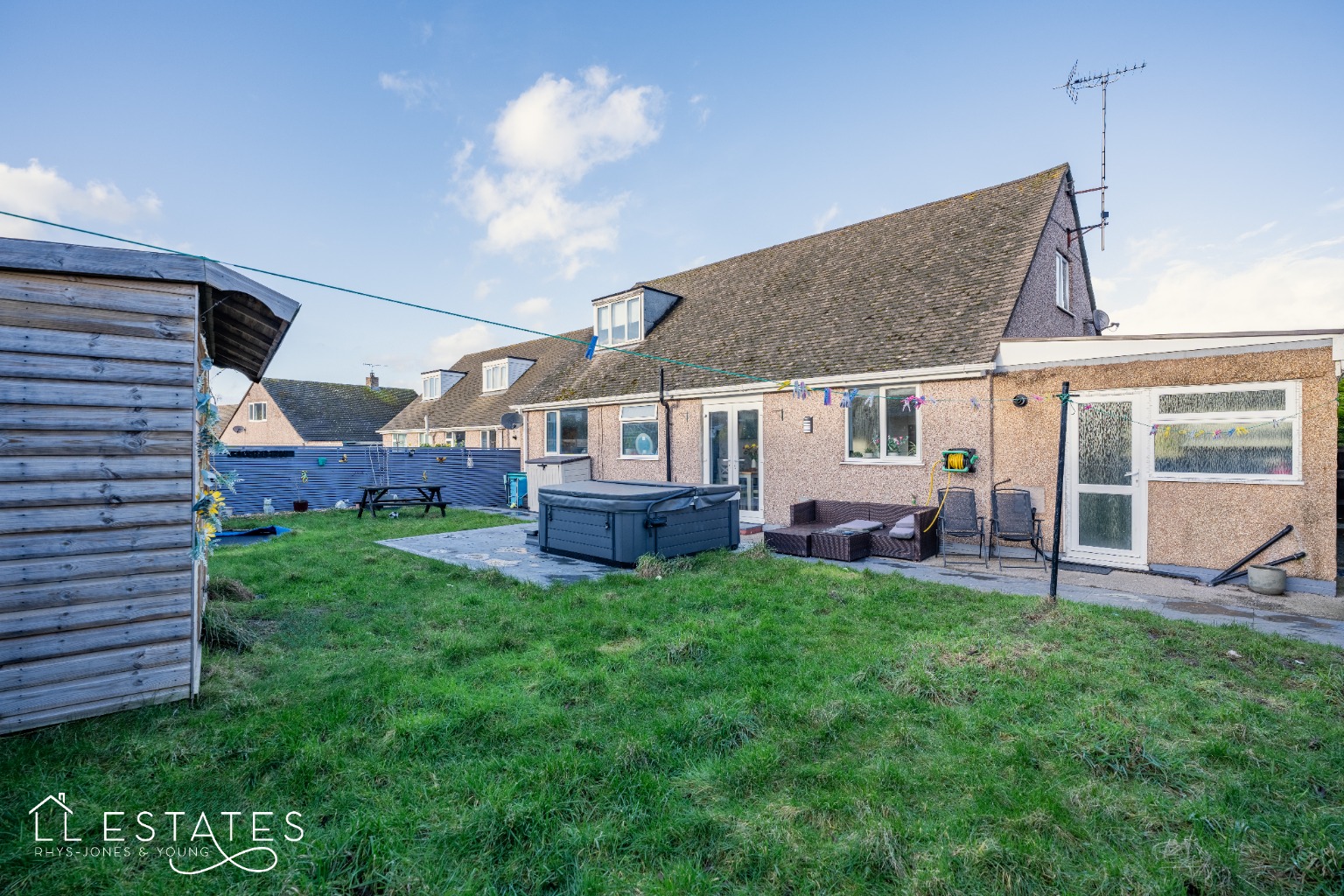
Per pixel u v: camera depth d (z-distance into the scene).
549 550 9.09
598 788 2.68
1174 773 2.82
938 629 5.04
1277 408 6.67
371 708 3.50
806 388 9.54
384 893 2.06
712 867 2.24
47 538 3.13
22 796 2.57
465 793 2.65
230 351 5.67
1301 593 6.43
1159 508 7.45
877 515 9.59
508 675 4.07
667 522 8.01
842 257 13.80
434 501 16.45
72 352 3.19
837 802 2.58
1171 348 7.31
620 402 14.55
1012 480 8.52
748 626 5.04
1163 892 2.05
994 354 8.55
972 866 2.17
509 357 26.72
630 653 4.50
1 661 3.01
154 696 3.43
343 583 6.89
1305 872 2.16
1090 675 3.99
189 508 3.55
